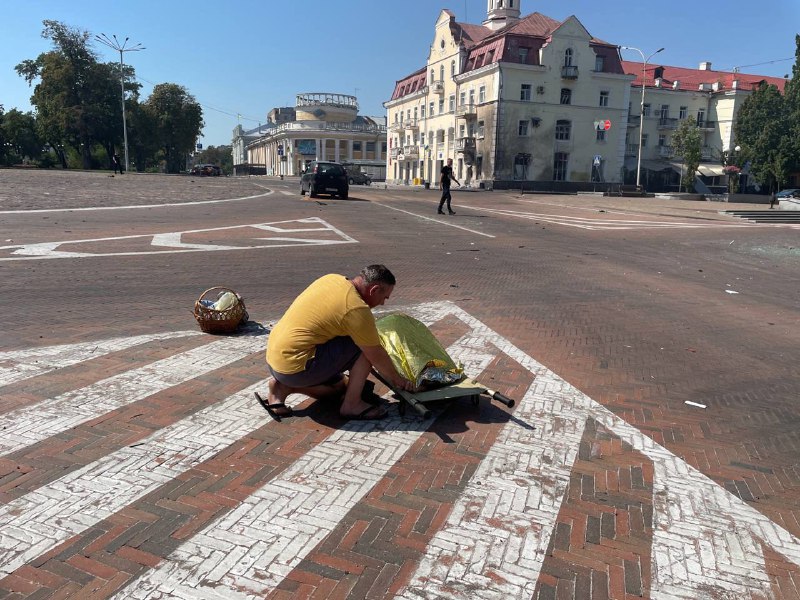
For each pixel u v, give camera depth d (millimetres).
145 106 78750
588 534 3035
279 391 4277
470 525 3053
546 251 14086
